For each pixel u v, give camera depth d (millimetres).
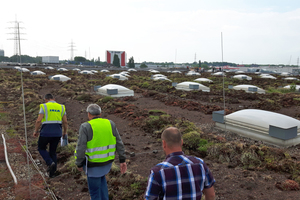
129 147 7285
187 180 1965
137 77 41094
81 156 3258
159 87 24688
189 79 38125
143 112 11898
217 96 20250
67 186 4832
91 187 3461
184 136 7289
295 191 4555
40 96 18469
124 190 4637
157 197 1972
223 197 4371
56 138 5262
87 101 16875
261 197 4359
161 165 2025
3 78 31047
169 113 12859
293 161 5648
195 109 13875
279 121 7754
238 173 5367
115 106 13680
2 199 4223
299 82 37812
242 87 24406
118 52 129250
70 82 30078
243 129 8508
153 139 8102
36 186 4691
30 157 6094
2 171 5312
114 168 5414
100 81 32469
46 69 60375
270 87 28609
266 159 5875
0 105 14203
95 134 3346
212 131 9273
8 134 8250
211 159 6250
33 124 9711
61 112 5250
